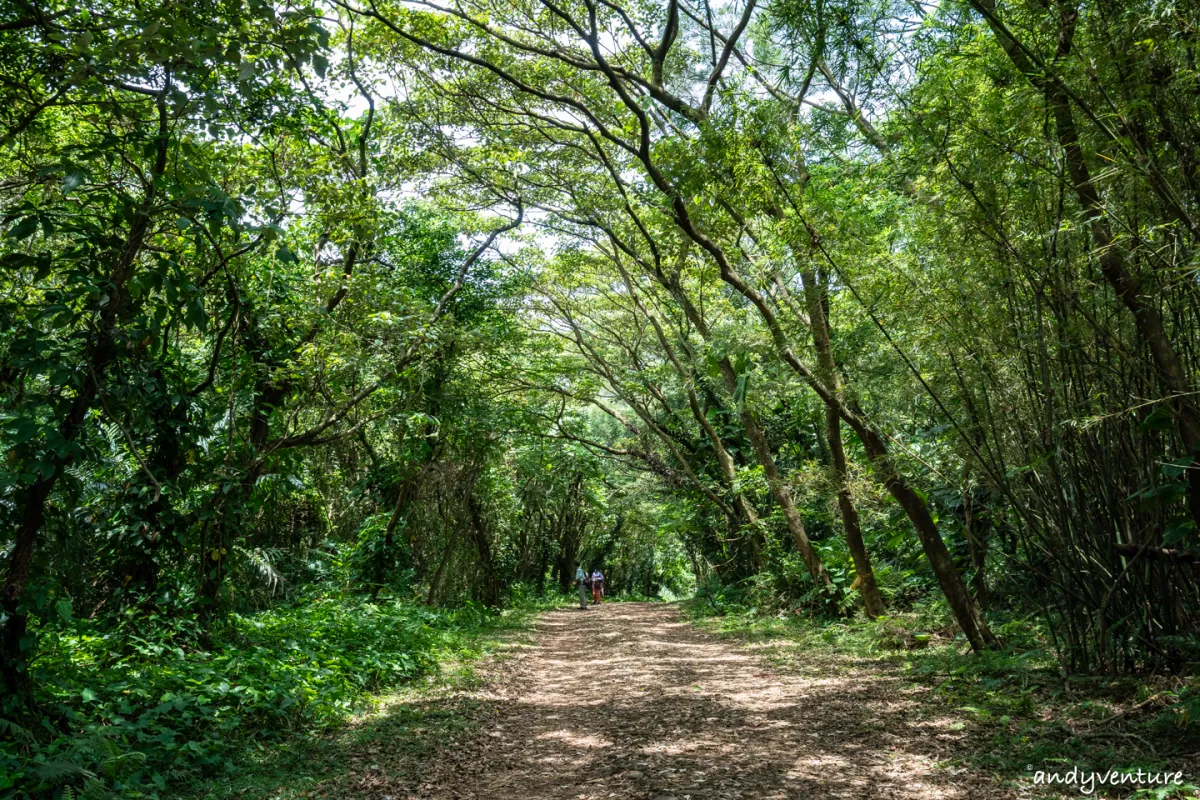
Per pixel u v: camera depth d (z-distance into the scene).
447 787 4.97
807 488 12.55
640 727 6.50
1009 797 4.14
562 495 25.84
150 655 6.94
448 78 12.35
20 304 4.84
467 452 15.98
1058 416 6.19
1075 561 6.24
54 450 4.58
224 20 5.04
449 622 14.13
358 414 12.16
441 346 10.82
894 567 13.79
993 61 6.00
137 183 6.10
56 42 4.77
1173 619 5.91
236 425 8.97
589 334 20.69
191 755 5.09
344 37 11.03
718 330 11.19
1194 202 4.82
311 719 6.37
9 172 6.15
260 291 8.79
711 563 22.50
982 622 8.42
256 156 9.13
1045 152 5.77
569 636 15.52
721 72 10.23
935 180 6.59
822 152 9.78
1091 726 5.24
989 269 6.41
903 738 5.58
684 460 19.42
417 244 14.95
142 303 5.14
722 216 10.20
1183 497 5.64
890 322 7.73
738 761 5.21
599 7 10.91
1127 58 4.80
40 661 5.77
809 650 10.84
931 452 8.75
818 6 6.66
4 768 3.98
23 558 4.66
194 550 8.40
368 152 11.88
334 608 11.49
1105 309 5.70
